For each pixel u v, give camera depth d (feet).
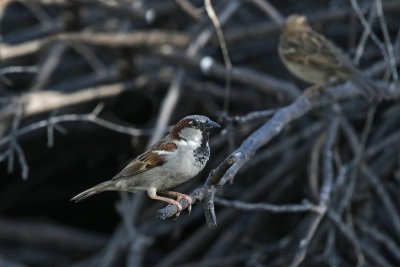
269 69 44.62
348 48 42.75
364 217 36.11
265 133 21.66
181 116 41.88
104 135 41.50
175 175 21.36
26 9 46.24
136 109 40.65
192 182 39.68
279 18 38.45
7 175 43.98
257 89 40.09
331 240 30.63
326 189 28.58
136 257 33.45
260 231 38.45
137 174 21.45
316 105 26.84
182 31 45.03
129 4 38.68
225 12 38.78
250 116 23.65
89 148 42.47
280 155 41.19
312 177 32.83
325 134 33.68
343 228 29.96
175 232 40.73
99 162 43.27
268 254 36.91
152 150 21.43
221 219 38.11
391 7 38.65
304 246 26.50
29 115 35.22
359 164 32.22
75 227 46.75
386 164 37.14
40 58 42.57
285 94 35.99
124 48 38.75
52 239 42.47
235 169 18.47
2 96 41.52
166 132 38.52
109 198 45.78
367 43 43.01
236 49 43.91
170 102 37.04
